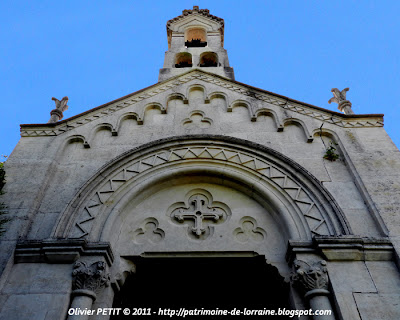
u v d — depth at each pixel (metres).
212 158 8.12
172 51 13.93
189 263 6.85
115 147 8.59
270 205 7.35
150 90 10.39
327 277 5.81
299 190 7.26
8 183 7.55
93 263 6.08
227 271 7.03
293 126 9.06
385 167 7.60
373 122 8.90
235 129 9.01
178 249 6.81
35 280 5.89
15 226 6.65
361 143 8.30
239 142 8.30
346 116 9.05
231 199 7.79
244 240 7.03
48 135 8.92
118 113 9.62
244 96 10.03
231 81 10.59
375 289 5.64
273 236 7.00
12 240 6.38
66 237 6.51
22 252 6.22
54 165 8.08
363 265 5.99
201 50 13.84
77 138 8.84
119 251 6.79
